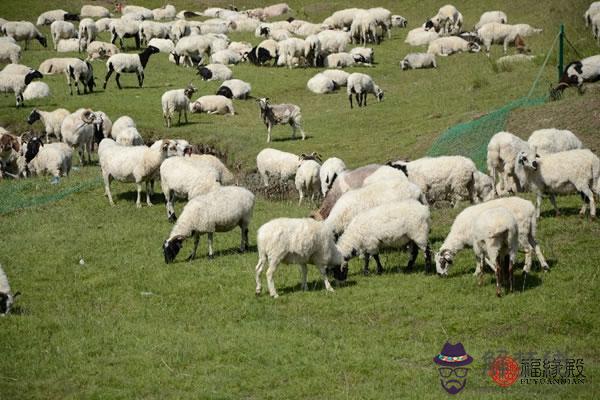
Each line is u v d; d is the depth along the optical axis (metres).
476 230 13.48
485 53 44.28
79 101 35.66
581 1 47.69
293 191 24.59
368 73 42.59
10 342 12.38
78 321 13.47
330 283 15.23
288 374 11.08
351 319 13.29
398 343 12.21
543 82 32.28
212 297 14.66
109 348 12.23
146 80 40.81
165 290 15.18
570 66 27.59
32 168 26.70
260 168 24.64
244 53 47.06
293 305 13.99
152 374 11.15
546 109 25.45
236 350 11.94
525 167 16.58
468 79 36.88
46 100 35.88
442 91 35.72
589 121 23.39
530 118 25.09
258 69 44.59
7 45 42.31
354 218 15.37
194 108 35.19
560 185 16.52
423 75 41.19
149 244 18.25
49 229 19.91
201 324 13.36
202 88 39.31
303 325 13.02
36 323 13.25
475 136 25.47
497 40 44.72
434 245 16.50
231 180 22.67
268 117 29.27
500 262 13.69
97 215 21.05
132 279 15.90
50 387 10.80
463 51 45.78
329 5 63.34
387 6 61.28
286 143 29.39
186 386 10.72
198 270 16.20
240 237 18.64
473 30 49.84
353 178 19.03
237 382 10.87
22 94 35.44
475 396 10.07
